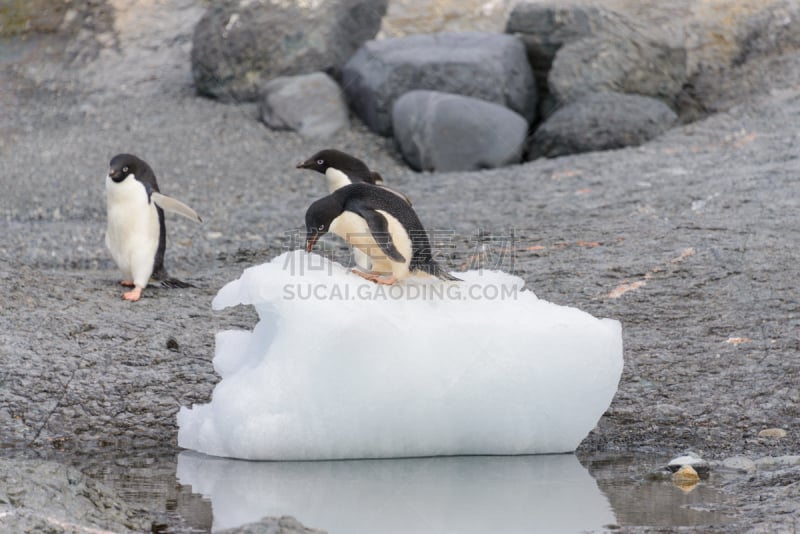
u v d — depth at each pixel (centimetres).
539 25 3158
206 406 1017
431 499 857
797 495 852
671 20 3142
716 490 881
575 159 2580
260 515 810
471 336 941
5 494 777
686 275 1488
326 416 945
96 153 2825
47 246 1945
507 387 953
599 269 1546
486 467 957
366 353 925
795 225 1709
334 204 984
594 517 810
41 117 3127
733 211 1842
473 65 3012
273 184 2636
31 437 1012
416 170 2836
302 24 3278
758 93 2964
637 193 2103
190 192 2523
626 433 1050
